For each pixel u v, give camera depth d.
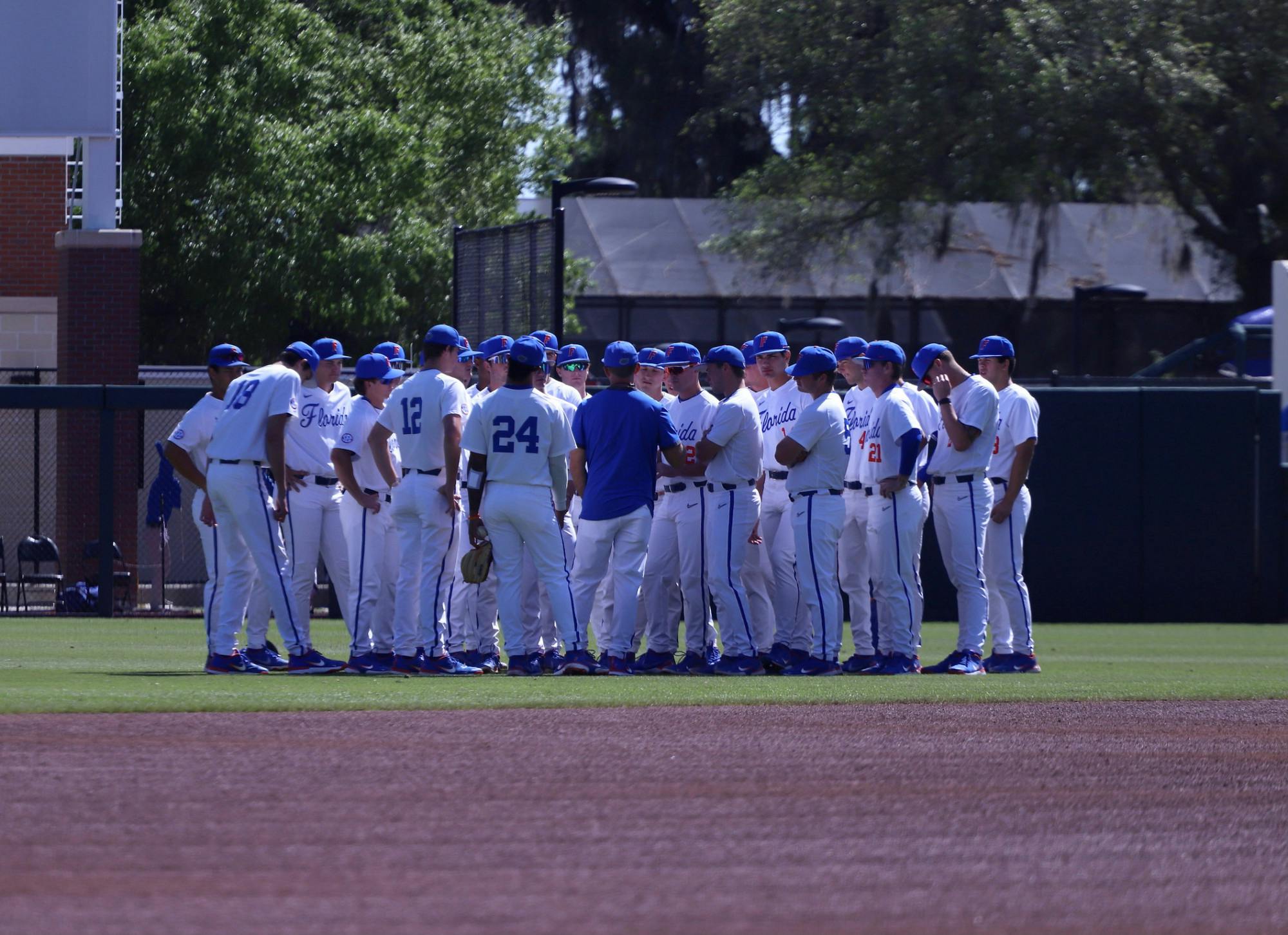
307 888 14.98
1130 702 27.67
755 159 137.12
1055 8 85.75
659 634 35.50
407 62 93.69
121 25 63.44
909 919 14.28
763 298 105.12
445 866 15.80
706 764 20.97
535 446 31.52
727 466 34.19
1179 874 15.94
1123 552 54.12
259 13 81.12
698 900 14.74
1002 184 90.25
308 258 81.12
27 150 65.06
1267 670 35.81
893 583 34.66
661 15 139.12
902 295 104.31
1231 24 82.44
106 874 15.40
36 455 54.75
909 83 90.56
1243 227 89.44
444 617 32.69
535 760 21.08
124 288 58.06
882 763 21.22
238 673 31.78
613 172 136.62
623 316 103.88
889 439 34.38
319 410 33.03
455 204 96.88
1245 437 54.22
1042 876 15.80
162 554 52.88
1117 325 105.75
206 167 78.75
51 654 37.28
